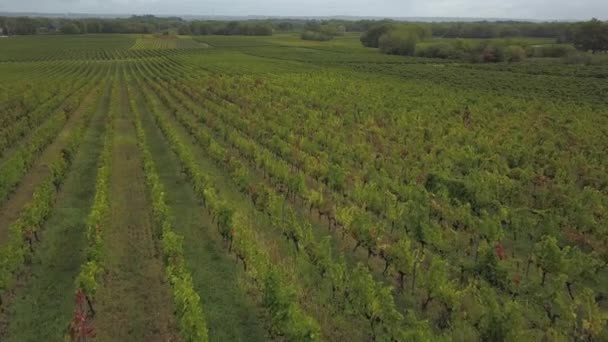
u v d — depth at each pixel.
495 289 20.27
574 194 29.39
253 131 43.94
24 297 19.31
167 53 156.88
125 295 19.47
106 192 28.00
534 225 24.72
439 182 30.06
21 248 21.03
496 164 35.06
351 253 23.89
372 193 27.59
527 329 17.27
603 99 73.25
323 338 17.41
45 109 52.88
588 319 17.70
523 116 55.25
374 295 17.52
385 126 48.72
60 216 26.89
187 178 32.97
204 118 51.03
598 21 155.25
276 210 25.62
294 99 63.50
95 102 59.22
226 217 23.20
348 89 74.50
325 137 41.88
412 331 15.26
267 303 17.70
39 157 38.56
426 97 69.25
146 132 47.66
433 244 22.67
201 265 22.02
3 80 84.38
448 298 17.88
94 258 19.97
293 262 22.30
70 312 18.44
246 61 127.75
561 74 106.56
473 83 91.31
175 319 18.11
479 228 23.70
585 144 42.19
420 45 158.62
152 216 25.84
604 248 22.72
